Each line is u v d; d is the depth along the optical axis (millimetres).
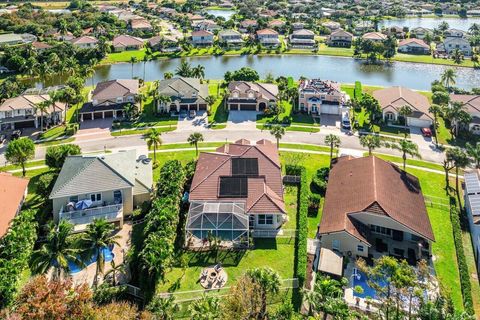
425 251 55531
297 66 160500
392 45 172500
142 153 84562
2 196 59906
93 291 45219
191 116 104000
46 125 98375
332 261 51906
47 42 170000
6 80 128000
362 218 57688
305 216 61875
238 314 40219
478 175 70000
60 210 58656
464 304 47750
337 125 100562
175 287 48781
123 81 113250
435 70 157125
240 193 62219
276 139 91062
